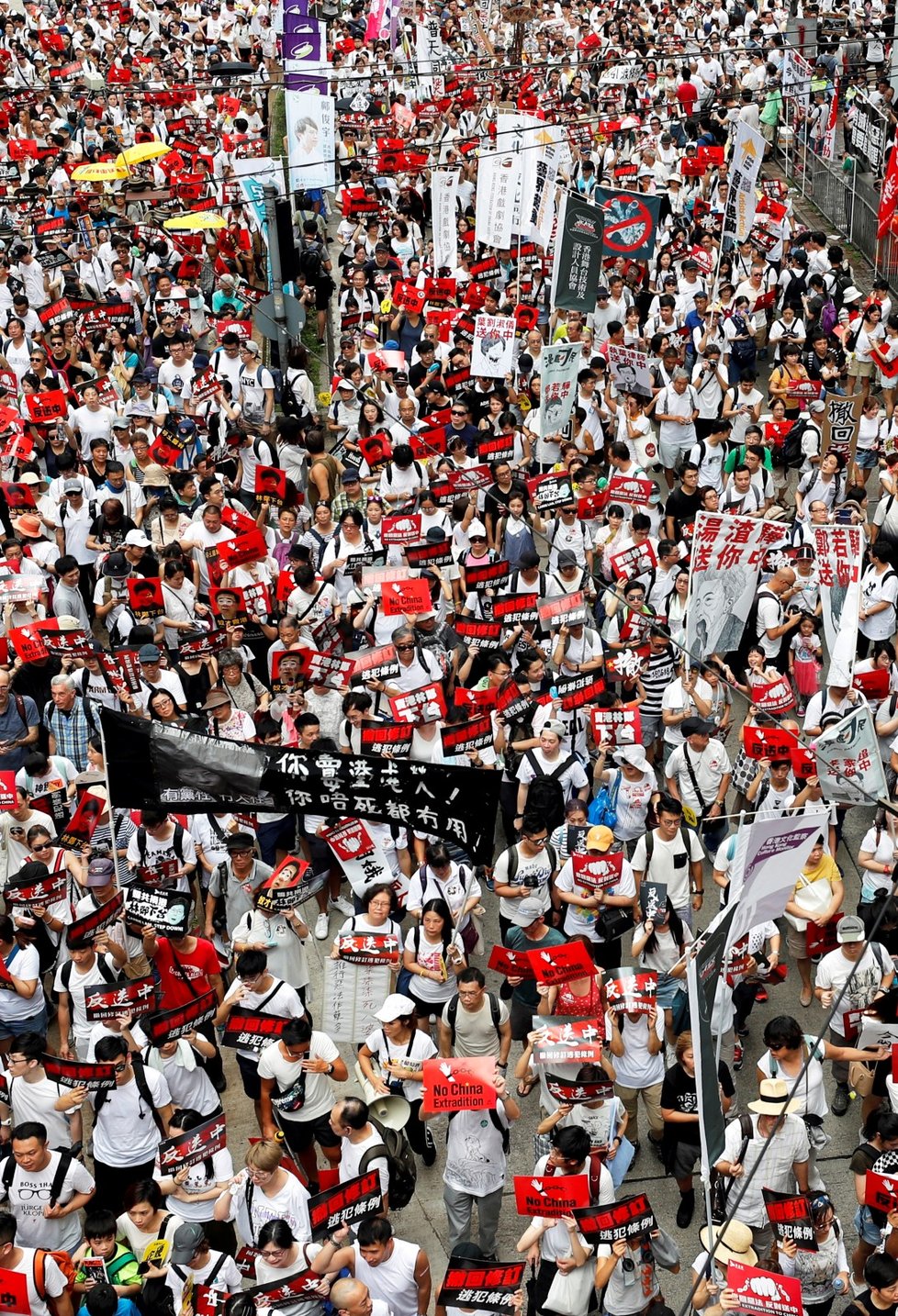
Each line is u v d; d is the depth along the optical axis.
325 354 25.77
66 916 12.45
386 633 15.19
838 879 12.22
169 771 8.45
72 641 14.33
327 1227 9.12
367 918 10.95
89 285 25.08
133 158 28.33
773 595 15.45
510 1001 12.78
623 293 23.95
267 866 12.12
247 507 18.64
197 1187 9.75
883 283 27.23
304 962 11.84
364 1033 11.02
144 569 15.81
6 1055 11.41
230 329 21.48
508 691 13.56
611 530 16.61
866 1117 11.25
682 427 19.94
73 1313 9.40
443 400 18.62
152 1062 10.57
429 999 11.49
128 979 11.59
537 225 23.69
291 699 13.95
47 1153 9.91
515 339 21.17
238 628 14.70
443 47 39.25
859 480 20.28
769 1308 8.42
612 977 10.69
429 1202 11.36
